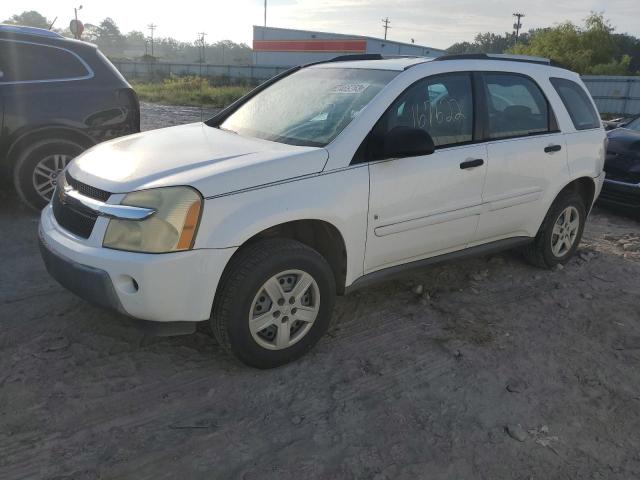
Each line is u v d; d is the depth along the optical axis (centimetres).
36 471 243
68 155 564
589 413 307
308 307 331
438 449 272
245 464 255
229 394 304
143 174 302
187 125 436
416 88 375
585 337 389
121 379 310
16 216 562
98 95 573
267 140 364
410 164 361
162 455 257
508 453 273
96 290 288
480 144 406
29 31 549
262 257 303
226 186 292
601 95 3303
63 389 297
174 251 282
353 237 341
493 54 446
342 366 336
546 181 456
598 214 731
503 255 534
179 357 334
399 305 418
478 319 405
